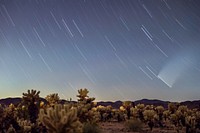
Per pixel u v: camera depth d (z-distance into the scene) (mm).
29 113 14844
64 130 7457
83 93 16938
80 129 7664
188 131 17438
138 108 28312
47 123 7520
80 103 14984
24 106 14969
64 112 7621
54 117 7562
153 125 19875
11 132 11492
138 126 18516
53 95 17281
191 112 22250
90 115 13500
